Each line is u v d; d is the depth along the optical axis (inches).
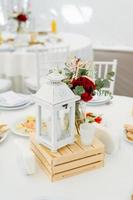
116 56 180.9
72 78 37.2
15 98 55.0
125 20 189.9
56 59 95.7
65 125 36.1
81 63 38.0
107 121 48.1
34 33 113.0
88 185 33.7
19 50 99.3
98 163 36.7
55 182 34.3
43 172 36.0
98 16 193.6
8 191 32.5
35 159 36.8
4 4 183.8
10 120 49.4
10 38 112.3
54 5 195.6
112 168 36.7
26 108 54.6
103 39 199.2
